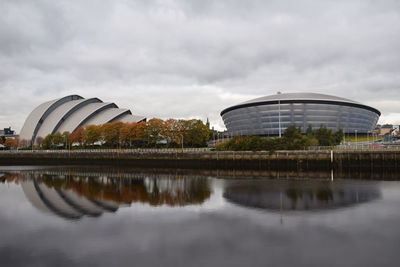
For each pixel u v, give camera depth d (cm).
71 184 5178
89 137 12162
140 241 2194
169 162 8562
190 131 10125
